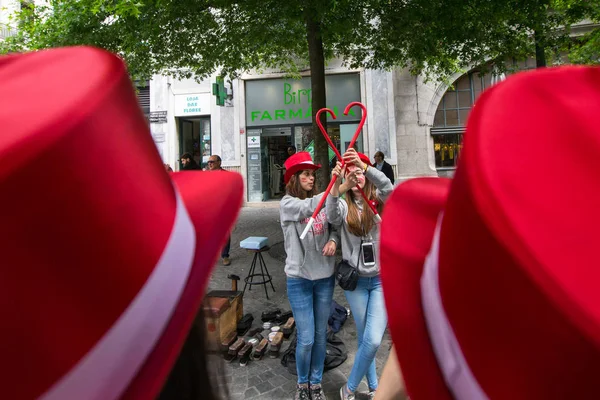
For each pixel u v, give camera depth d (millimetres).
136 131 519
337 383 2730
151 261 477
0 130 369
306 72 12227
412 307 647
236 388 2732
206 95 12461
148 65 6930
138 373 454
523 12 5609
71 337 380
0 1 8945
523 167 368
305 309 2432
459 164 432
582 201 347
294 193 2529
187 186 783
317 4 4656
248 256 6180
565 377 308
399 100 11891
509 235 329
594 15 5965
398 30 5688
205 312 714
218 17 6539
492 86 440
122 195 458
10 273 343
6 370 342
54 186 373
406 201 799
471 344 411
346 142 12016
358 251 2344
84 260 398
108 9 4531
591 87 417
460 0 5211
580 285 305
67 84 441
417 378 556
